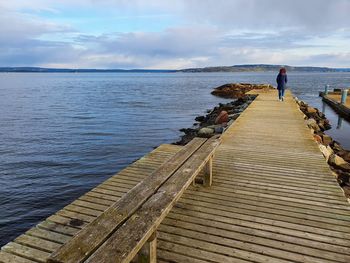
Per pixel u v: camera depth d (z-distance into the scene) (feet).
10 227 23.84
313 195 14.89
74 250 6.95
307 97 130.82
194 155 14.93
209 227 11.92
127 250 6.97
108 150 45.09
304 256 10.16
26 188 31.01
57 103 113.39
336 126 58.85
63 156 42.24
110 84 287.89
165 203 9.46
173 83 293.02
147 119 74.38
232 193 15.10
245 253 10.31
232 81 307.99
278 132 29.37
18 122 70.85
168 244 10.77
